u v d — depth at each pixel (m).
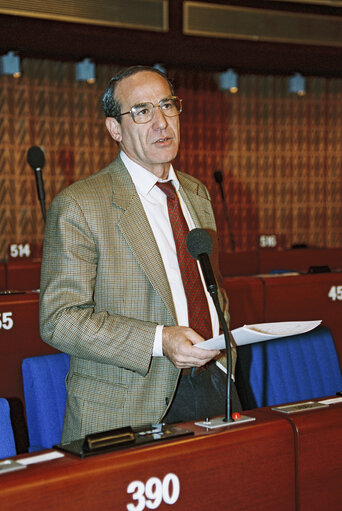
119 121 1.95
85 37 6.91
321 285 3.32
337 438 1.58
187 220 2.08
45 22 6.61
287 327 1.63
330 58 8.16
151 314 1.85
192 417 1.92
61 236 1.79
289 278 3.25
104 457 1.30
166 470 1.35
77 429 1.82
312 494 1.54
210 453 1.40
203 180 9.01
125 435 1.38
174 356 1.70
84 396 1.83
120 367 1.79
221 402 1.96
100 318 1.75
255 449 1.46
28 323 2.67
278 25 7.48
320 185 9.63
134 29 6.91
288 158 9.45
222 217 9.09
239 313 3.11
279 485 1.50
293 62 8.41
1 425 1.77
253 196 9.29
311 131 9.55
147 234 1.87
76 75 7.97
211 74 8.92
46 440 2.33
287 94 9.39
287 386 2.64
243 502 1.45
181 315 1.92
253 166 9.27
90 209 1.82
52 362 2.40
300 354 2.71
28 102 7.98
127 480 1.31
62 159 8.18
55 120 8.12
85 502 1.26
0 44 7.25
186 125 8.88
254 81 9.20
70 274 1.78
